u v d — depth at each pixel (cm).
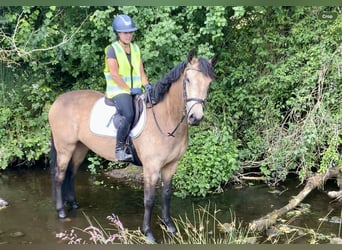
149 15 679
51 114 564
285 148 655
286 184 671
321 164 614
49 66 757
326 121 621
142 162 500
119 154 502
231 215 557
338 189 642
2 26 717
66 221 552
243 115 716
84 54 692
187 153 654
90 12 713
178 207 593
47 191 656
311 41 684
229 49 734
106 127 518
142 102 495
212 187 657
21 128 731
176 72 462
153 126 486
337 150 643
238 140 692
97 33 693
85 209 590
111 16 695
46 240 498
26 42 691
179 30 689
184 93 444
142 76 503
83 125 539
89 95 558
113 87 495
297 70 673
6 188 668
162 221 546
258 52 699
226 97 709
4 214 571
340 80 640
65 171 568
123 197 632
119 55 481
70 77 784
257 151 686
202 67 435
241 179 682
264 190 649
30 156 715
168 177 518
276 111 680
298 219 547
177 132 482
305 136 623
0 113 718
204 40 717
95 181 693
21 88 746
